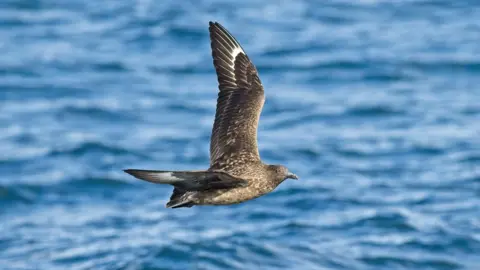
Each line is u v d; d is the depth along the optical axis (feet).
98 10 150.41
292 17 146.20
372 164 91.20
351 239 73.46
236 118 37.06
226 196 33.68
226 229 75.25
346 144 96.58
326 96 112.06
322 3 153.58
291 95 112.37
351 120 103.81
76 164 92.63
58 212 81.66
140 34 138.72
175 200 33.78
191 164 93.35
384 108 106.93
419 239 73.20
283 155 93.71
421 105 108.17
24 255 72.84
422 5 151.84
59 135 100.68
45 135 100.63
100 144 96.73
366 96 111.65
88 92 114.62
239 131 36.52
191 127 103.35
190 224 76.89
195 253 68.49
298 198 81.41
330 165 90.74
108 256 70.49
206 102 111.34
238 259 68.39
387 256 70.33
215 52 38.58
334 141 97.40
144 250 70.03
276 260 68.80
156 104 110.42
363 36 136.36
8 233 77.30
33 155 94.63
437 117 104.17
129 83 118.32
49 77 119.85
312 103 109.40
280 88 115.24
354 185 85.40
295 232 74.28
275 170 34.27
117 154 94.99
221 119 37.27
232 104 37.60
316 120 103.91
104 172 90.22
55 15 148.05
